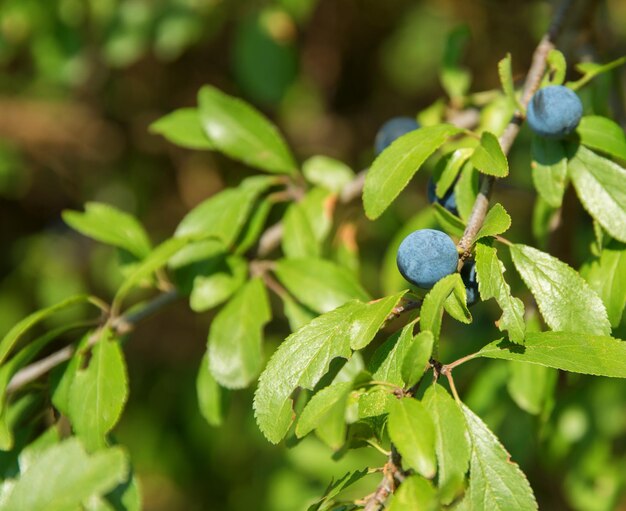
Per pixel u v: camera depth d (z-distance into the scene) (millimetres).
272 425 332
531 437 491
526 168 566
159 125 446
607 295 363
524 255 341
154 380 681
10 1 566
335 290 407
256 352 401
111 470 318
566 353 330
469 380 474
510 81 365
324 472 514
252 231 428
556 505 533
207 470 648
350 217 457
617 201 361
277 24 603
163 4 575
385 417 331
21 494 318
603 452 483
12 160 688
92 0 580
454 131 360
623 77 460
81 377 381
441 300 322
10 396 403
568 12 395
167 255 396
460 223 355
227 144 442
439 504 312
